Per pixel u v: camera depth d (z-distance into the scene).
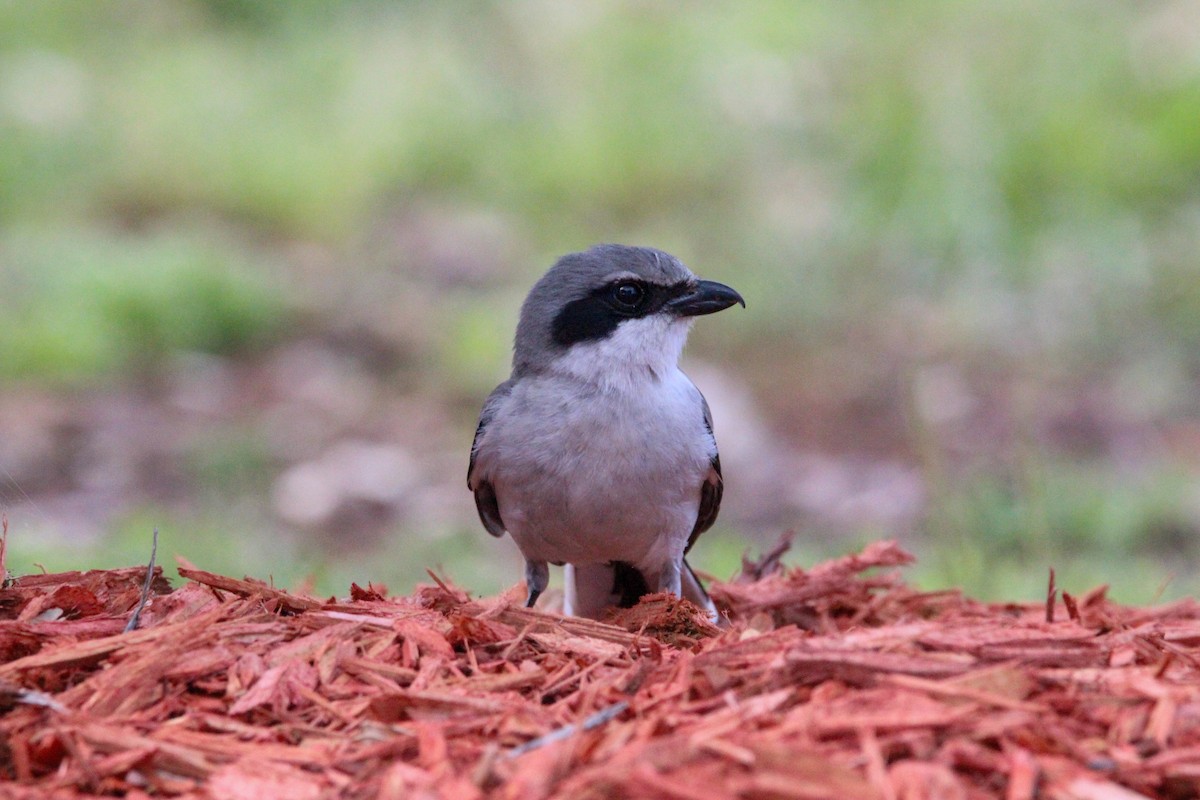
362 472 13.86
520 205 20.31
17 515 10.95
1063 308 16.95
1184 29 20.39
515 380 7.89
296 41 23.70
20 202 19.64
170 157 20.62
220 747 4.91
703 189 19.95
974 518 11.20
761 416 15.25
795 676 5.09
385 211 20.33
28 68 22.53
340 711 5.17
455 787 4.47
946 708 4.79
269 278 18.17
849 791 4.31
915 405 12.05
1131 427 14.56
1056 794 4.40
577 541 7.70
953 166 18.44
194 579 6.21
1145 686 5.05
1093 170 18.33
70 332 16.28
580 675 5.48
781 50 21.58
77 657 5.43
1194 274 17.03
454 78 22.11
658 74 21.56
